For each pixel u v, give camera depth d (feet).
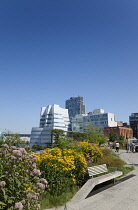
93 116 392.88
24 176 12.44
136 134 425.28
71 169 22.17
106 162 35.47
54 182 19.24
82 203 18.71
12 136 16.57
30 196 11.59
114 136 241.14
